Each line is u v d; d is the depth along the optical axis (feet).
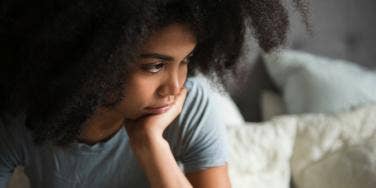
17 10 2.52
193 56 2.83
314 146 4.85
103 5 2.21
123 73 2.35
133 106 2.55
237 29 2.63
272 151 4.78
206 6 2.37
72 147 2.86
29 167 3.09
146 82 2.43
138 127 2.77
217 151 3.01
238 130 4.86
